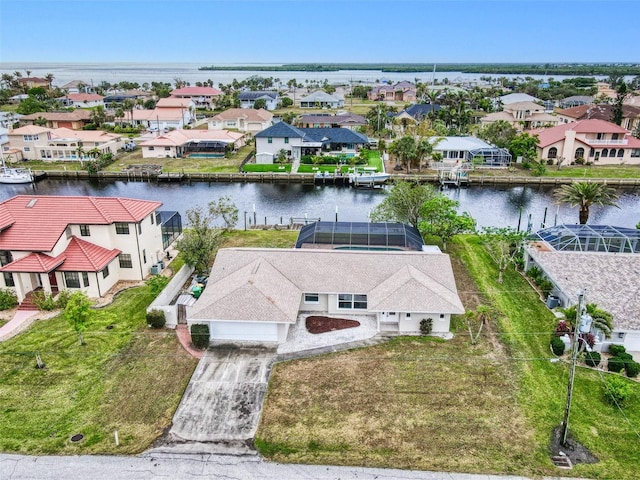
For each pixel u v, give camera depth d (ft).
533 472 76.43
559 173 281.54
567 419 80.89
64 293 124.98
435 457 79.10
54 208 138.82
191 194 256.93
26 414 88.17
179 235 176.65
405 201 171.53
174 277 132.16
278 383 96.99
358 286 119.44
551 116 430.61
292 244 170.81
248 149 350.23
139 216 139.54
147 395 93.45
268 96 555.28
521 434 84.07
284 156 303.48
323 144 319.47
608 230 149.59
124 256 140.77
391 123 425.69
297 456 79.20
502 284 139.54
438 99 540.93
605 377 99.09
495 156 295.48
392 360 104.12
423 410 89.61
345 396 93.30
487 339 112.06
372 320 119.55
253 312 107.96
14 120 419.13
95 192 261.03
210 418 87.56
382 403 91.40
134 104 525.34
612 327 99.96
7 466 76.48
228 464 77.51
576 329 78.28
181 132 345.10
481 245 169.89
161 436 83.35
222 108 553.23
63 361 103.50
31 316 122.31
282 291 115.44
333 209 232.12
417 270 122.52
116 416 87.92
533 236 155.02
